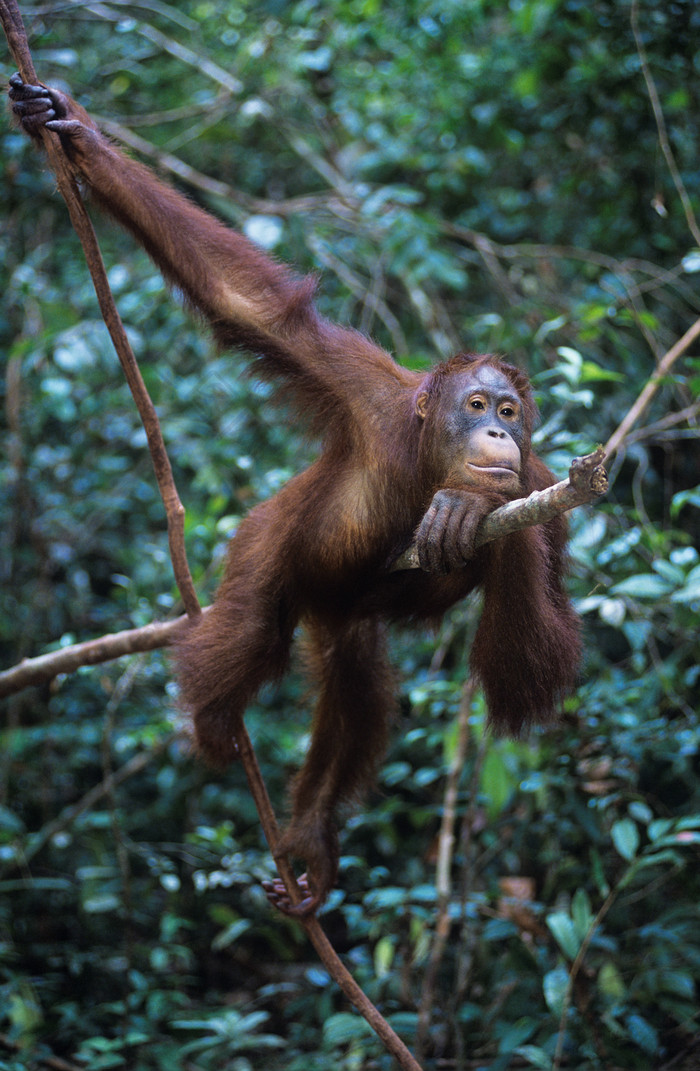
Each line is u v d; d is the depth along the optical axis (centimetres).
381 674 494
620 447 619
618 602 533
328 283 895
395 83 913
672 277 750
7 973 629
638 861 488
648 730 562
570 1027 515
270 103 896
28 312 832
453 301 941
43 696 820
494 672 389
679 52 775
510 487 355
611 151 871
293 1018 677
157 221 428
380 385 427
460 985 530
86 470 838
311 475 428
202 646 419
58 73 856
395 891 547
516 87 875
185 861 739
